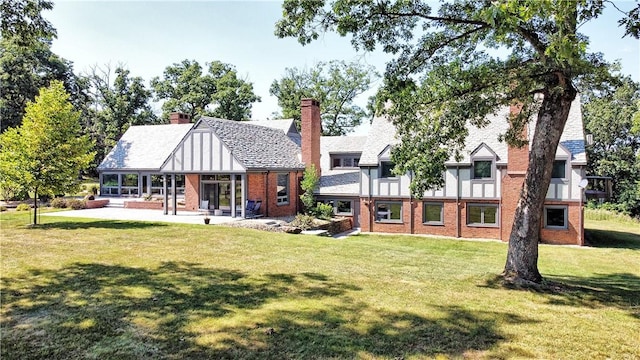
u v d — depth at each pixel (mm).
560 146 21344
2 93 40719
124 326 6191
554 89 9336
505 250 18797
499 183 22453
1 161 16609
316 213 26141
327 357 5258
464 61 11016
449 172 23500
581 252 18688
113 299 7477
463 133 11617
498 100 11258
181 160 23797
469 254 17312
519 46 10922
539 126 9984
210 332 6020
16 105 41812
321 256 12570
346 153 30469
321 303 7508
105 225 18109
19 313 6680
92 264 10344
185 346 5535
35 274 9234
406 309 7250
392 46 10070
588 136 24984
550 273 13344
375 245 15742
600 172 46000
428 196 24016
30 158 17062
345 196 26953
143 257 11406
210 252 12484
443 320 6703
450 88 10523
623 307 7980
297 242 15172
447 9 9797
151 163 33031
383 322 6551
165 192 24547
